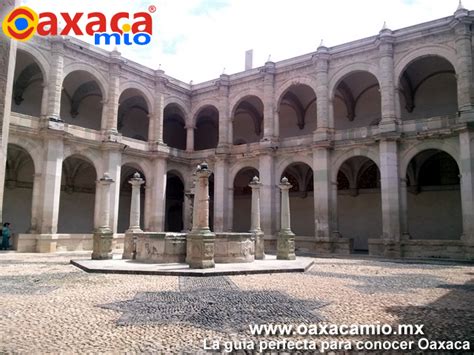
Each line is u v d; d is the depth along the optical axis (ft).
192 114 146.41
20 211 125.70
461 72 95.20
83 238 107.04
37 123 103.19
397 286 47.42
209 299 37.32
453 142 95.45
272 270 59.36
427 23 102.22
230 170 135.74
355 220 136.05
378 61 109.91
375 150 106.52
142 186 162.30
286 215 81.71
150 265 62.85
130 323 28.12
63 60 109.40
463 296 40.42
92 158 114.62
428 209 122.72
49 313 31.09
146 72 132.26
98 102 145.18
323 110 115.75
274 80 130.21
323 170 112.47
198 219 60.64
